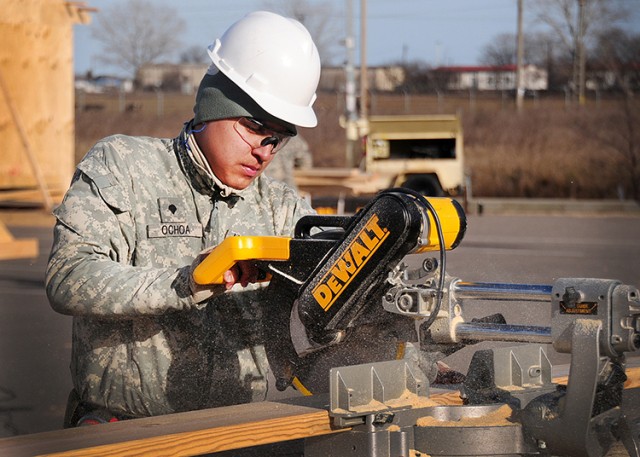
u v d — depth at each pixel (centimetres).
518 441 220
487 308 486
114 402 280
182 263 284
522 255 1134
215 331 286
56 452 198
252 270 246
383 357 255
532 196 2231
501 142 2706
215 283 243
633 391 264
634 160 2208
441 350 251
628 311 206
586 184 2194
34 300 814
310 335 238
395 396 230
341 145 2862
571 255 1145
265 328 290
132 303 247
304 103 285
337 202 736
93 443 205
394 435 221
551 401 218
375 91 4469
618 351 210
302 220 249
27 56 1480
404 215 225
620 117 2570
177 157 287
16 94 1483
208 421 221
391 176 1557
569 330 213
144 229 279
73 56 1530
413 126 1573
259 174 288
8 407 491
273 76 277
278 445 269
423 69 5059
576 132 2697
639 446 227
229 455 261
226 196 289
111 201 270
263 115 277
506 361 243
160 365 279
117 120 3391
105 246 266
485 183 2262
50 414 482
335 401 221
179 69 5288
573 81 3922
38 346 627
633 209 1925
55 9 1487
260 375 292
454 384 286
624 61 2939
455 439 219
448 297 227
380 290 232
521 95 3569
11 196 1445
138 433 212
